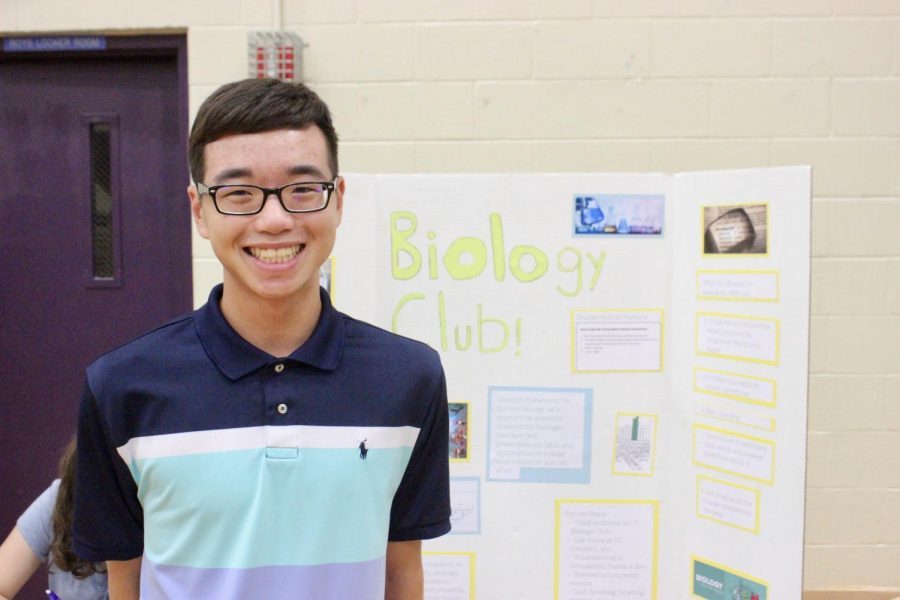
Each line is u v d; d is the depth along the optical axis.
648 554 2.17
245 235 1.24
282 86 1.27
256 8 2.86
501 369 2.16
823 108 2.86
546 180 2.14
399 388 1.32
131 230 3.07
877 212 2.88
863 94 2.85
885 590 2.91
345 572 1.25
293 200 1.24
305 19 2.87
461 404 2.16
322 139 1.28
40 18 2.88
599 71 2.87
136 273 3.09
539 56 2.87
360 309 2.13
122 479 1.28
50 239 3.08
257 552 1.21
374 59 2.88
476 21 2.86
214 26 2.87
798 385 1.94
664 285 2.15
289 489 1.23
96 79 3.04
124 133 3.05
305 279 1.26
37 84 3.04
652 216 2.14
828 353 2.91
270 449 1.24
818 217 2.89
